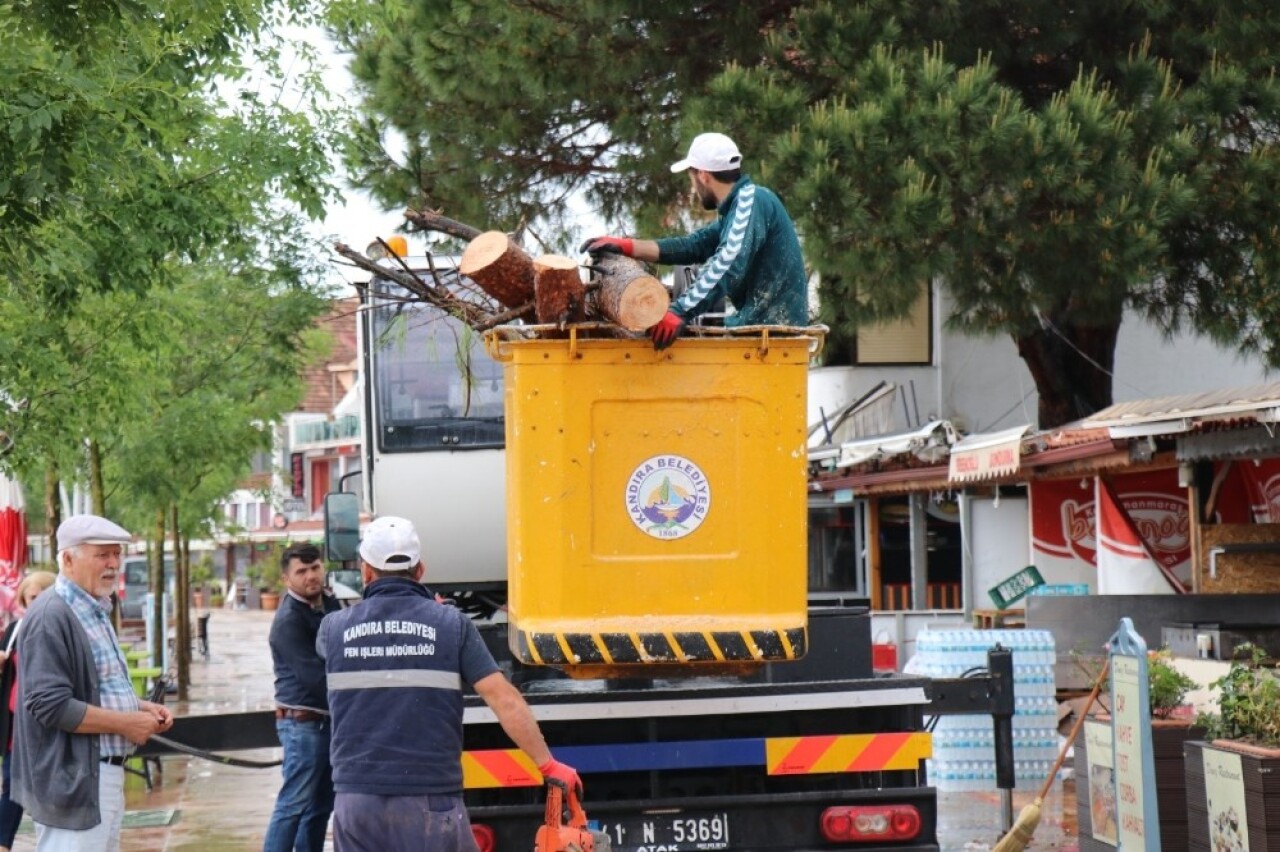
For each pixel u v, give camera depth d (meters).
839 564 26.53
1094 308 20.33
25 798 8.27
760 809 8.69
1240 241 19.88
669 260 8.67
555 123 22.84
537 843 7.65
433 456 13.67
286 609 11.20
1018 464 17.84
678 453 8.03
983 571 22.98
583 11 20.97
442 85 21.50
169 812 16.25
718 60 21.22
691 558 8.04
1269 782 9.49
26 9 10.57
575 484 7.98
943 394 29.61
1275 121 19.30
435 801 7.40
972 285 19.25
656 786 8.78
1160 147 18.14
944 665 15.83
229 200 16.83
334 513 14.21
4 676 11.35
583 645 7.95
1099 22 20.27
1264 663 13.36
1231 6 19.09
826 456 24.22
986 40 19.84
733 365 8.05
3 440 17.45
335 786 7.50
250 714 11.21
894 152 17.81
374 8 16.78
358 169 21.88
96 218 13.83
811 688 8.73
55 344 16.80
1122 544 18.72
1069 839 12.81
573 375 7.99
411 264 12.61
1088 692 16.98
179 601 30.75
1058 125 17.61
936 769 15.73
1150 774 10.04
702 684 8.82
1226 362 29.70
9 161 10.91
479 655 7.54
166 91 12.36
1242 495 17.19
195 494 34.97
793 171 17.92
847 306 20.08
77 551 8.50
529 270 8.06
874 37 19.16
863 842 8.70
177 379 28.36
